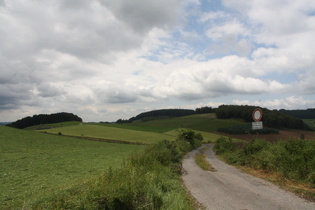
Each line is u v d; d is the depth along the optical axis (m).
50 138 61.00
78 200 5.55
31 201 7.94
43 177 16.95
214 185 8.59
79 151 42.00
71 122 133.88
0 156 32.06
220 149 24.77
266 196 6.80
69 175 17.61
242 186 8.20
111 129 98.94
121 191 6.05
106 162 25.30
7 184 14.37
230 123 111.19
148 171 9.69
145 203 5.99
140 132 93.94
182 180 9.80
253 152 14.30
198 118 135.62
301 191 7.13
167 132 98.38
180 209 5.66
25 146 45.38
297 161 9.45
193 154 27.33
